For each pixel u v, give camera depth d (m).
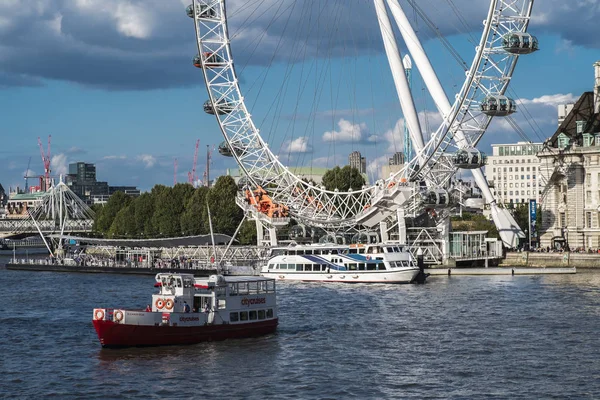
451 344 88.88
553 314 108.81
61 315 115.19
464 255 191.38
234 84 191.38
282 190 197.00
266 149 194.38
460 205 190.25
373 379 73.88
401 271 151.12
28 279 185.88
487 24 160.38
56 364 80.62
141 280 178.12
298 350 86.12
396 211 180.25
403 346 88.06
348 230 191.88
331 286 147.88
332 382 72.88
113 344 85.56
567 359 81.06
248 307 93.56
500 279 161.75
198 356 83.12
